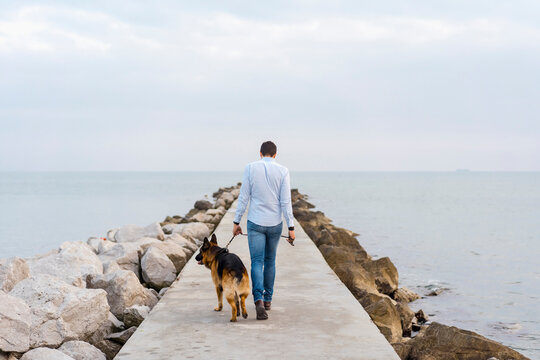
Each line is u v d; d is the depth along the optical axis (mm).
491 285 14242
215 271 6023
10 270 7770
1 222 36781
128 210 48000
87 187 123375
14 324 5473
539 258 19469
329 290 7363
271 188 5926
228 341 5066
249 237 6000
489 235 27484
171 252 11266
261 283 5855
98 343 6340
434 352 6418
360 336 5246
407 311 9414
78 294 6523
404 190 103125
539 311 11422
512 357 6168
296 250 11258
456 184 163625
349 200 62000
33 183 170375
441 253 20578
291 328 5496
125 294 7766
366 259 14117
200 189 105750
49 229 32688
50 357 5082
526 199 71750
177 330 5414
